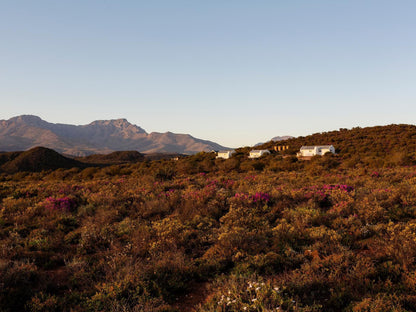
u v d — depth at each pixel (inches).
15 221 378.3
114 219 394.3
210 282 213.0
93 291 193.2
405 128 3376.0
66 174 1540.4
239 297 169.2
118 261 237.1
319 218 344.5
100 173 1411.2
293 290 178.9
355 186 623.5
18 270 208.2
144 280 207.2
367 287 183.5
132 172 1478.8
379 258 227.0
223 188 625.3
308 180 778.8
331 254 237.8
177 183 745.0
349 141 3198.8
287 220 356.2
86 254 273.0
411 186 527.8
